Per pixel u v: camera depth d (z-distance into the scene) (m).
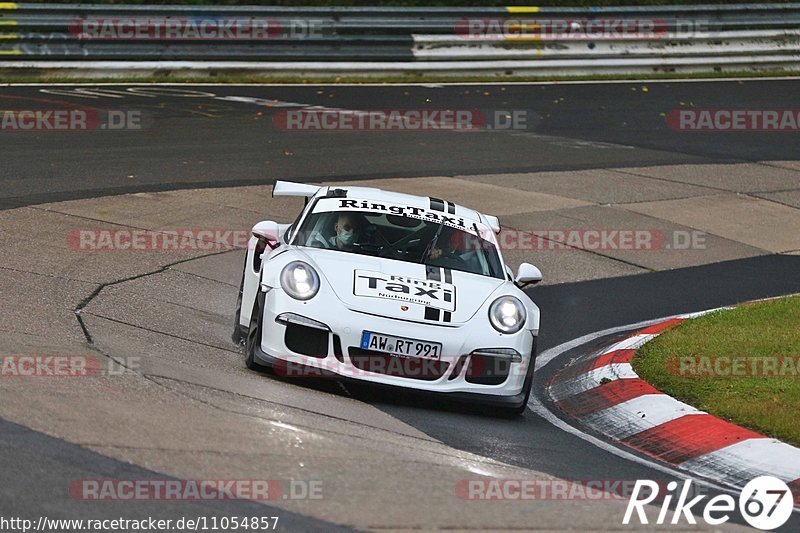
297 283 23.88
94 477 15.88
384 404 23.67
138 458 16.86
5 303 27.72
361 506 16.08
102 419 18.55
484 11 85.31
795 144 70.94
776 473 21.48
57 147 53.97
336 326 23.22
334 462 18.06
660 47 90.38
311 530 14.92
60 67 74.38
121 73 75.94
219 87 76.00
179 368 23.38
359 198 28.53
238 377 23.47
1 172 47.31
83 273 32.88
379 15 82.12
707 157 65.50
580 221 49.16
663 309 37.75
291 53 80.31
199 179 49.94
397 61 83.12
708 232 49.75
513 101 77.62
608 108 77.56
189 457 17.22
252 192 48.53
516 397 24.11
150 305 30.39
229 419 19.69
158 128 60.94
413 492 17.11
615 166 61.16
